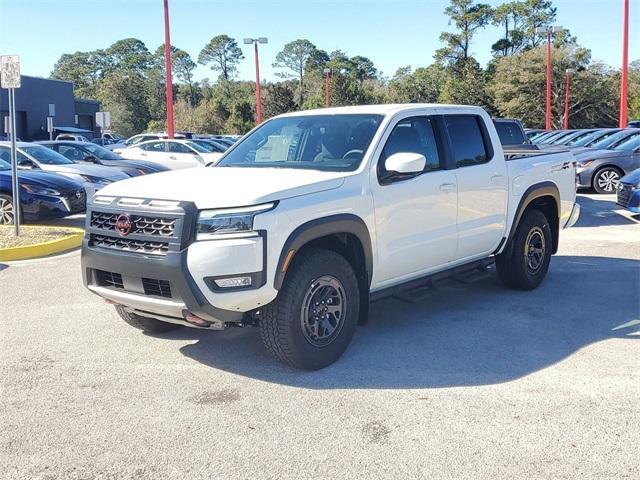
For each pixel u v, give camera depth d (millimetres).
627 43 29891
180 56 124062
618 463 3625
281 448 3824
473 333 5926
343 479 3488
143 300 4754
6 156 14453
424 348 5531
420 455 3725
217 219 4508
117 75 85312
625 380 4793
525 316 6438
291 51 121812
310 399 4508
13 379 4910
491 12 86188
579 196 16562
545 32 46719
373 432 4008
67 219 13758
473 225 6371
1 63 10359
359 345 5621
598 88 62562
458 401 4449
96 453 3787
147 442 3914
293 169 5484
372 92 82312
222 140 28734
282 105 69938
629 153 16766
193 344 5691
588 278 7988
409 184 5613
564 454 3725
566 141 23312
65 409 4379
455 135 6332
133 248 4750
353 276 5168
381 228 5379
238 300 4535
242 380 4863
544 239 7430
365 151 5434
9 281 8062
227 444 3879
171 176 5363
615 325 6137
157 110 88375
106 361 5289
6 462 3697
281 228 4602
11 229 11219
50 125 28109
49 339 5840
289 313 4742
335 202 4980
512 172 6871
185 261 4480
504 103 66125
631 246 10086
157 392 4656
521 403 4406
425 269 6012
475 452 3752
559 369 5020
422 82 87688
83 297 7273
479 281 7836
